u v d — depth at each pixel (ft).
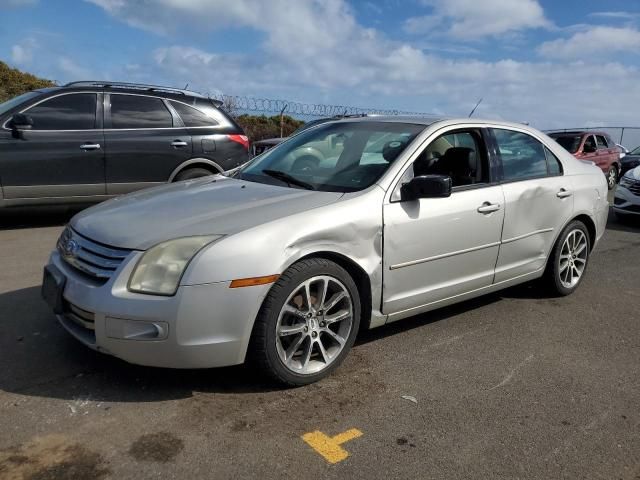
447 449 9.07
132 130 24.43
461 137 14.03
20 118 22.25
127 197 12.73
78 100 23.65
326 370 11.05
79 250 10.58
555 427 9.90
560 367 12.37
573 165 17.19
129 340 9.46
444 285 13.23
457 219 13.01
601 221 18.06
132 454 8.51
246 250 9.73
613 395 11.18
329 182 12.41
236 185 12.82
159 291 9.48
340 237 10.91
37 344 12.04
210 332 9.60
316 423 9.58
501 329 14.42
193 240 9.76
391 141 13.15
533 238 15.46
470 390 11.09
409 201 12.14
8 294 15.16
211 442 8.89
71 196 23.72
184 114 25.67
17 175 22.61
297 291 10.37
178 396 10.17
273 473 8.25
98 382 10.54
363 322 12.03
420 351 12.78
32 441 8.71
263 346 10.07
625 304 16.98
